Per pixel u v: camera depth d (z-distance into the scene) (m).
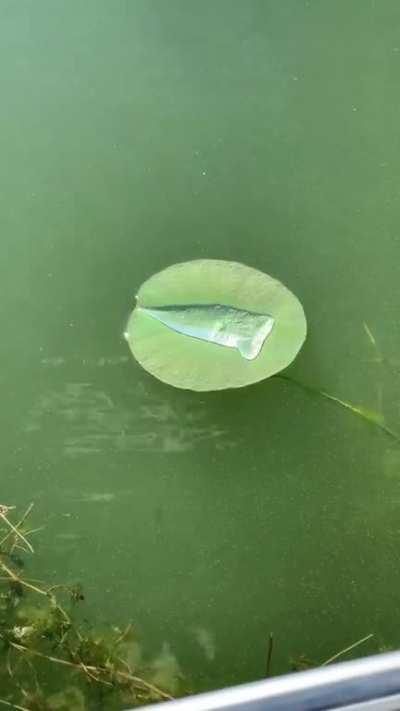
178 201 0.86
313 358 0.82
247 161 0.87
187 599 0.79
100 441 0.82
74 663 0.78
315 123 0.88
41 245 0.86
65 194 0.87
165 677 0.77
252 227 0.85
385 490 0.80
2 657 0.79
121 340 0.83
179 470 0.81
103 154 0.88
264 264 0.84
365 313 0.83
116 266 0.85
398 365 0.82
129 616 0.79
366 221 0.85
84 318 0.84
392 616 0.78
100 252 0.85
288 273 0.84
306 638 0.78
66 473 0.81
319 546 0.79
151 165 0.87
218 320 0.79
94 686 0.78
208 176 0.87
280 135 0.88
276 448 0.81
